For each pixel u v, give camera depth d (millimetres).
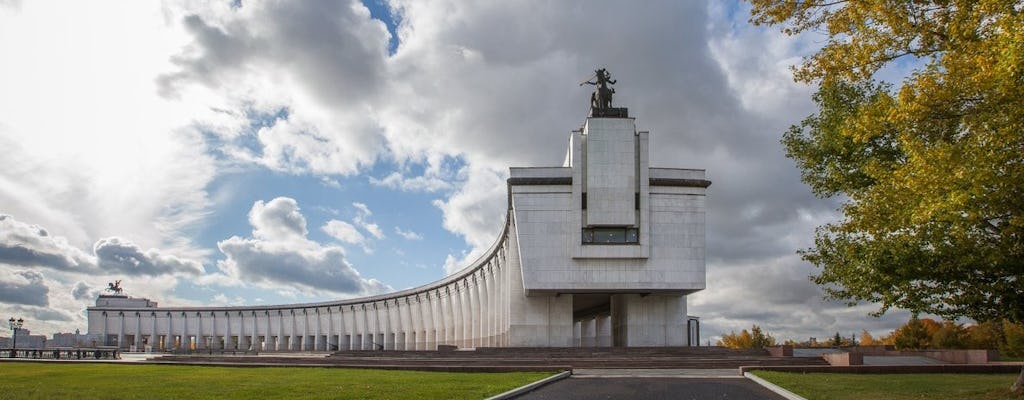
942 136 20047
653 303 60656
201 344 138000
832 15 21766
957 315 23047
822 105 27906
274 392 24078
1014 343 59438
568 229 56812
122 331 138625
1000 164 18375
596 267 56656
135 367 43750
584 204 57500
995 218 20719
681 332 60312
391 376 32812
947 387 25609
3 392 24203
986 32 18812
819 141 27953
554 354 49781
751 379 31906
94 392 24172
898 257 22094
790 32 22359
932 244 21719
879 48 20875
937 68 19766
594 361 42438
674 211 57625
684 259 57000
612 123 57219
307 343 130625
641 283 56562
